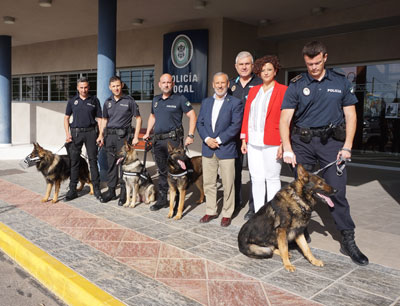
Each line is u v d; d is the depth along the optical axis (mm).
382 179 7539
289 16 8930
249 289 2775
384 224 4441
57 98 13688
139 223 4422
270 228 3176
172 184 4590
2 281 3201
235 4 7988
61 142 13586
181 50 9578
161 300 2607
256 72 3752
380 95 9273
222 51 9016
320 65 3105
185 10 8562
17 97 15172
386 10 7688
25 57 14125
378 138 9492
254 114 3867
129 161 5145
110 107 5430
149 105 10828
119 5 8234
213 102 4254
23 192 6031
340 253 3457
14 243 3725
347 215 3330
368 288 2789
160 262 3266
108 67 6988
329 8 8273
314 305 2543
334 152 3264
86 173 5891
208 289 2771
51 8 8672
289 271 3076
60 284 2969
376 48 8766
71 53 12617
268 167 3809
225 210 4336
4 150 11523
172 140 4859
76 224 4355
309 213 3070
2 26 10680
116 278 2941
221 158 4188
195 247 3631
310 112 3295
